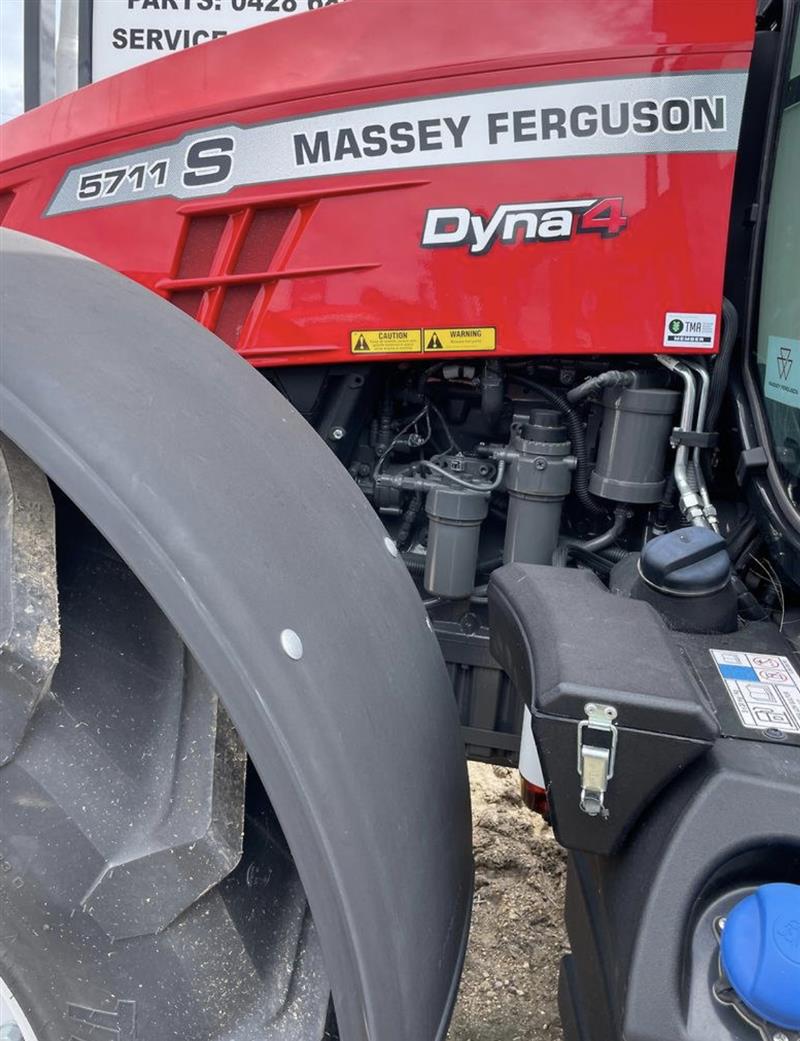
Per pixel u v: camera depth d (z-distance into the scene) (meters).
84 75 3.23
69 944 0.79
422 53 1.44
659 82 1.36
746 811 0.81
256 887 0.83
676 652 0.93
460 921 0.90
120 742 0.80
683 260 1.41
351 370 1.62
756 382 1.44
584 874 1.09
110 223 1.65
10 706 0.75
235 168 1.55
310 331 1.57
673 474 1.50
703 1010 0.77
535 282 1.46
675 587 1.09
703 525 1.39
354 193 1.50
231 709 0.68
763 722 0.91
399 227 1.50
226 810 0.78
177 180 1.59
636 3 1.36
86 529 0.87
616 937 0.84
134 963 0.79
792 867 0.82
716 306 1.41
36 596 0.75
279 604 0.73
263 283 1.58
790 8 1.32
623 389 1.49
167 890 0.77
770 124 1.37
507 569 1.12
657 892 0.80
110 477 0.69
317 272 1.54
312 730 0.70
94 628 0.82
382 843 0.74
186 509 0.71
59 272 0.89
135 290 0.98
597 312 1.45
